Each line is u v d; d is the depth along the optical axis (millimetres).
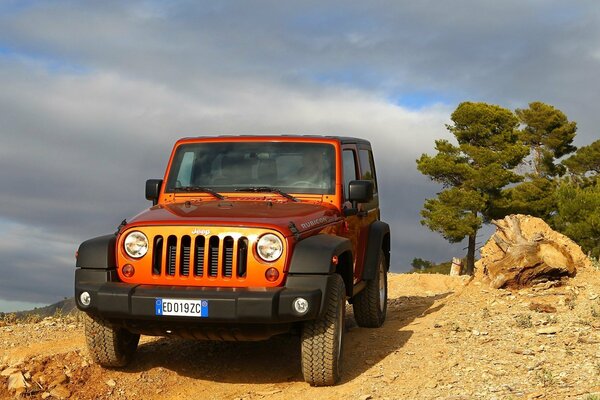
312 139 7738
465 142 43375
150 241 6391
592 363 6328
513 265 9688
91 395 6637
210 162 7793
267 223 6270
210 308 6000
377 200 9602
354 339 8398
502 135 42562
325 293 6164
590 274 9898
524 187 44594
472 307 9250
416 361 6992
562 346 7008
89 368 7086
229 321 5996
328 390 6477
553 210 44438
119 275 6473
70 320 10141
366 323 9023
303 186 7523
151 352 7824
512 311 8719
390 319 9867
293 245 6254
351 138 8641
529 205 43656
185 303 6039
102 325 6777
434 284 15648
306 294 6027
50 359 7227
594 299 8844
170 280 6312
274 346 8219
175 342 8312
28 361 7199
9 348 8094
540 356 6738
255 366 7480
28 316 10672
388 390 6215
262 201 7281
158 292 6117
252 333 6270
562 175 52250
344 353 7699
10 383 6715
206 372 7293
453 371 6523
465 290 10234
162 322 6297
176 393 6781
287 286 6160
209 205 7035
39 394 6586
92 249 6508
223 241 6258
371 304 8875
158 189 7777
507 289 9750
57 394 6582
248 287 6176
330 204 7422
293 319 6031
